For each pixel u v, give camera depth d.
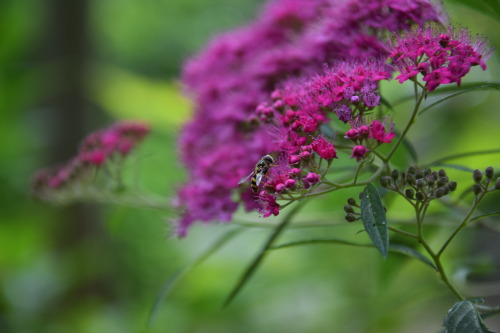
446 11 0.45
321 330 0.75
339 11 0.47
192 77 0.56
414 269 0.69
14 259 0.82
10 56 1.05
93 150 0.55
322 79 0.41
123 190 0.55
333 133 0.43
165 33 1.99
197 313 0.75
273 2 0.55
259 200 0.41
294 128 0.41
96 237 1.03
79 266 0.81
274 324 0.77
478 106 0.71
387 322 0.69
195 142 0.52
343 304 0.75
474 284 0.52
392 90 0.64
